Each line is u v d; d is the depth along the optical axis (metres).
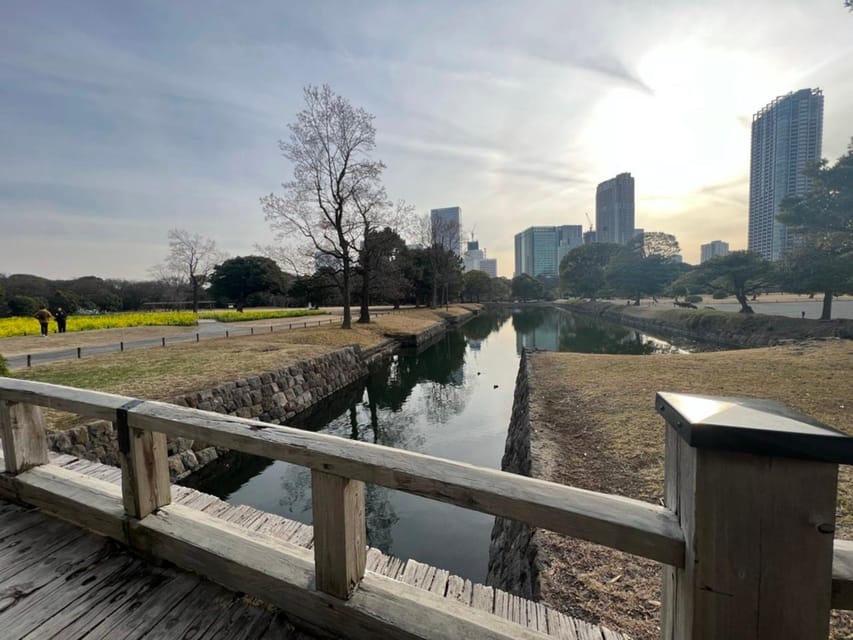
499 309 64.06
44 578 1.70
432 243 41.06
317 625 1.36
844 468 3.51
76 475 2.21
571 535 0.98
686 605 0.85
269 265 46.69
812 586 0.76
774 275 18.02
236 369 9.31
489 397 12.18
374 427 9.67
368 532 4.95
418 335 22.61
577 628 1.65
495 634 1.18
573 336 26.33
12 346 13.29
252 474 6.75
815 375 7.20
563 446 4.43
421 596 1.33
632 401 6.06
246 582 1.51
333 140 18.95
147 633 1.43
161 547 1.72
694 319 24.22
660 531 0.89
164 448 1.89
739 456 0.78
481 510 1.08
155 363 9.95
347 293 20.62
